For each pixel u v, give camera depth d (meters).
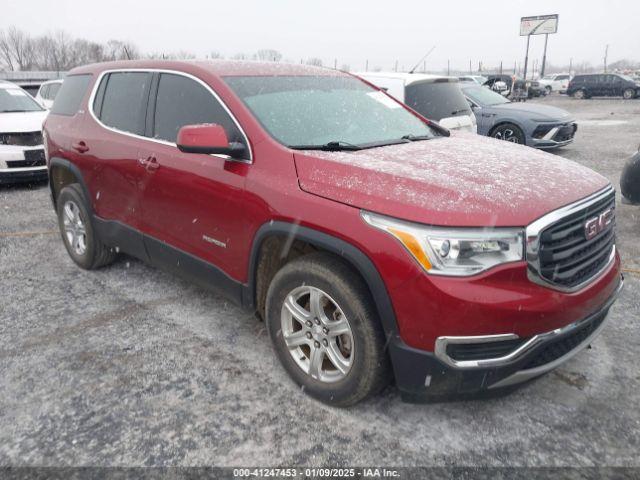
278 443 2.47
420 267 2.23
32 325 3.63
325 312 2.68
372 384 2.50
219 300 4.03
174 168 3.29
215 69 3.35
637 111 21.38
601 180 2.81
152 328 3.59
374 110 3.64
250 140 2.93
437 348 2.25
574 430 2.53
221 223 3.03
